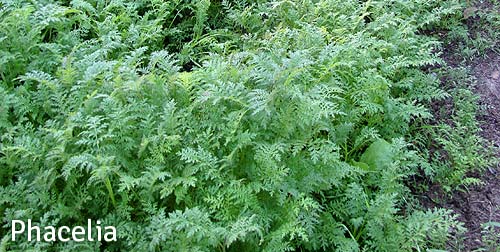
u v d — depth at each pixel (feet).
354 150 3.62
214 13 4.98
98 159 2.79
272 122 3.18
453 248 3.20
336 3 4.41
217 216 2.84
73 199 2.99
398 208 3.25
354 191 3.13
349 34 4.05
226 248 2.87
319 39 3.95
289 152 3.16
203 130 3.16
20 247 2.77
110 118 3.11
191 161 2.95
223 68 3.44
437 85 4.08
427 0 4.65
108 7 4.36
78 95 3.37
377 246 3.00
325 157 3.06
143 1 4.67
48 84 3.36
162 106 3.30
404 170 3.54
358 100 3.64
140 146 2.99
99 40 4.02
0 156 3.22
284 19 4.49
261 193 3.01
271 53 3.68
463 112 3.94
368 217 3.08
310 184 3.06
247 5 4.88
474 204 3.51
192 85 3.35
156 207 2.97
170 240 2.71
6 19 3.81
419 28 4.73
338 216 3.18
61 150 2.92
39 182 2.93
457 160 3.61
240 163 3.11
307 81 3.56
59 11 3.97
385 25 4.17
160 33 4.58
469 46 4.63
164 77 3.53
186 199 2.89
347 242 2.96
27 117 3.49
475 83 4.24
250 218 2.70
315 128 3.24
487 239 3.24
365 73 3.72
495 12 4.85
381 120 3.74
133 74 3.40
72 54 3.66
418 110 3.72
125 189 2.94
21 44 3.82
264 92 3.15
